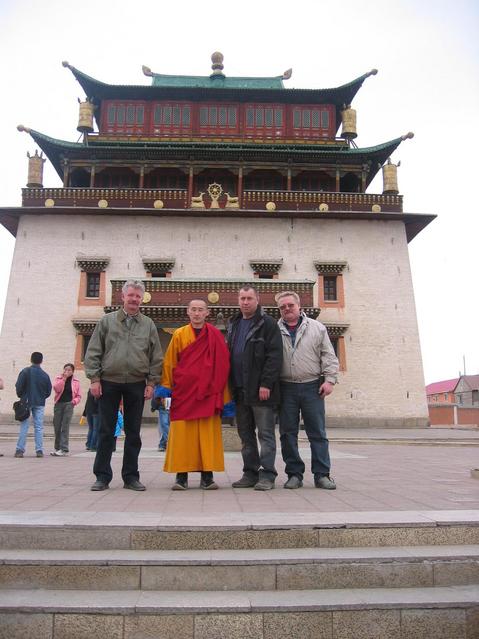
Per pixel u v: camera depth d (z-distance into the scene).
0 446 15.12
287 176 33.22
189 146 33.47
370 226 31.14
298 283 27.14
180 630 3.30
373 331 29.84
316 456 6.25
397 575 3.73
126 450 6.06
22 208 29.55
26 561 3.64
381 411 29.00
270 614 3.34
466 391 65.88
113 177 34.12
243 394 6.21
